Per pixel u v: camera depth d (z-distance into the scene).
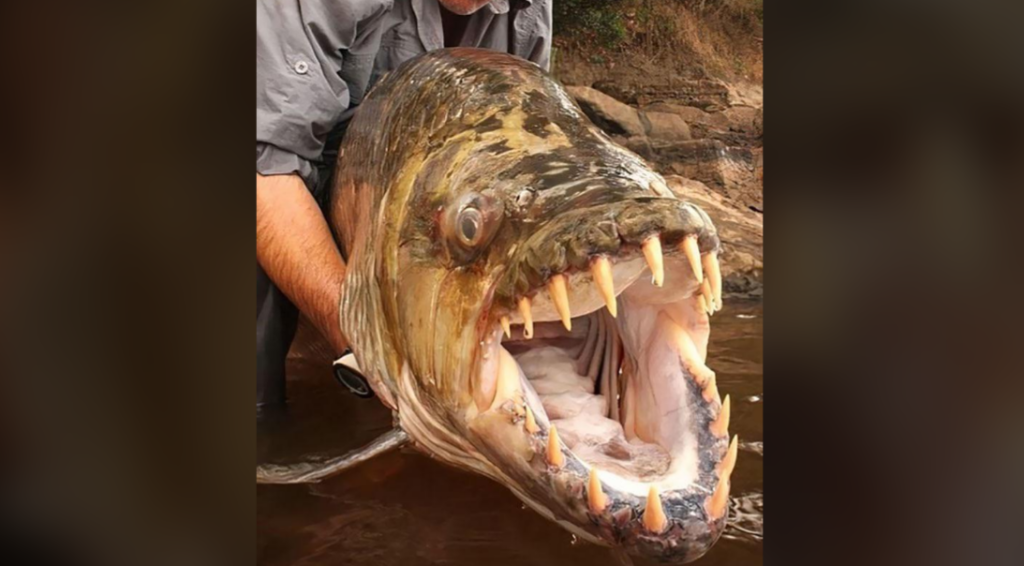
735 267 5.61
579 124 2.20
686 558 1.58
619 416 2.01
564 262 1.63
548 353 2.12
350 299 2.60
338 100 3.02
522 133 2.13
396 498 2.18
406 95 2.60
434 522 2.05
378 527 2.03
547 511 1.85
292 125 2.88
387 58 3.30
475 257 1.93
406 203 2.24
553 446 1.67
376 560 1.87
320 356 3.41
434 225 2.09
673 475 1.70
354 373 2.61
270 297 3.01
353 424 2.73
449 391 1.95
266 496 2.19
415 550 1.92
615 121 7.76
